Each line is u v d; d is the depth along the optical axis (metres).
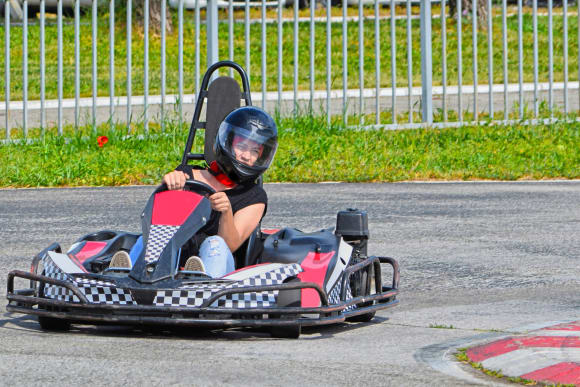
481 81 44.12
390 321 12.14
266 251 11.84
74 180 23.86
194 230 11.08
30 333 10.71
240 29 51.53
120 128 29.22
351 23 55.12
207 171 12.44
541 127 31.66
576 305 13.11
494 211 20.91
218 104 13.04
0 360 9.21
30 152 26.45
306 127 29.64
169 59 46.31
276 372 9.02
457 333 11.22
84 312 10.35
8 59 27.73
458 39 31.59
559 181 25.33
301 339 10.78
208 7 28.95
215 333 11.05
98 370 8.88
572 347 9.88
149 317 10.06
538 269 15.74
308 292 10.91
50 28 50.75
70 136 28.11
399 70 45.69
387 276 15.17
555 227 19.31
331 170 25.27
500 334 11.02
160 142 27.73
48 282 10.41
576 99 40.31
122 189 23.14
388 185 24.30
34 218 19.41
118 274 10.68
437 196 22.70
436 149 28.25
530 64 48.41
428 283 14.72
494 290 14.25
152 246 10.70
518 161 26.95
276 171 24.88
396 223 19.44
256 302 10.37
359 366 9.35
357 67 46.16
